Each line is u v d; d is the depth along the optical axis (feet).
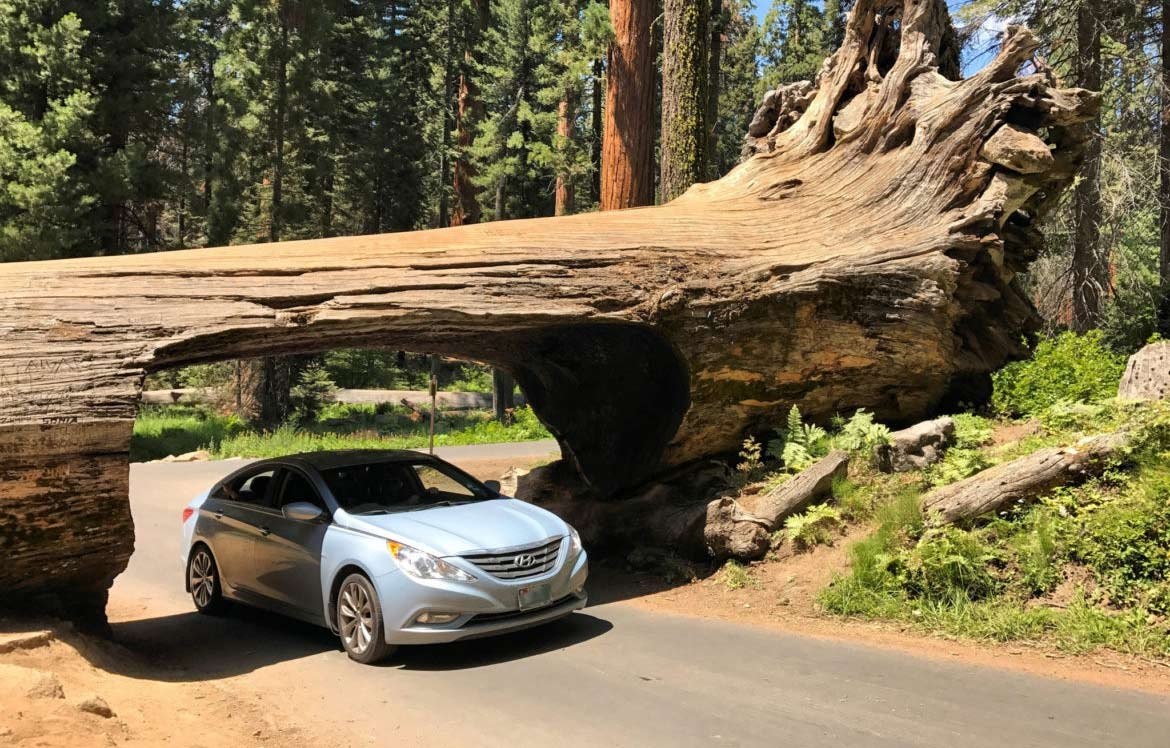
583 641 21.13
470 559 19.57
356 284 24.49
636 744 14.57
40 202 74.90
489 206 131.23
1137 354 28.73
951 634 20.43
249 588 24.53
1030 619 20.01
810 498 27.14
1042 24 57.41
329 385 118.11
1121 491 22.36
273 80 111.14
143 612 28.17
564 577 21.13
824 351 30.73
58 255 77.97
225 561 25.62
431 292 25.38
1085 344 35.14
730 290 29.14
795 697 16.69
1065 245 59.57
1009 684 17.11
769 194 33.42
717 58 73.61
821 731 14.93
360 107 147.23
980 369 34.27
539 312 26.66
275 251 25.09
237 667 20.56
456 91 150.92
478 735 15.19
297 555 22.36
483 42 121.39
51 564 19.84
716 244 30.22
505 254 27.14
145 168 84.07
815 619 22.48
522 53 112.16
